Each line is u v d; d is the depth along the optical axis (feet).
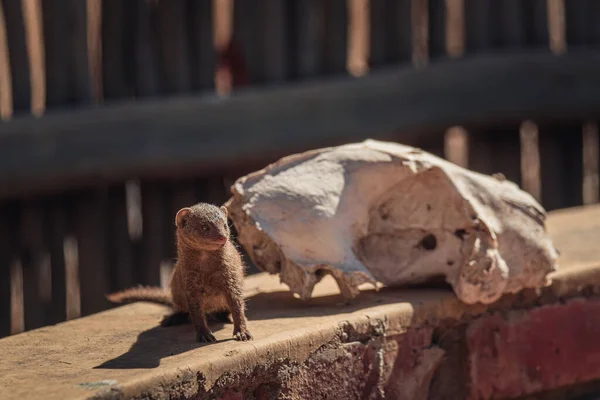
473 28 33.14
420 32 34.47
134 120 28.19
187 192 30.55
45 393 11.90
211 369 13.09
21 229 29.01
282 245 16.16
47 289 29.58
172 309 17.02
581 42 34.76
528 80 32.63
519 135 34.35
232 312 14.57
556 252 17.65
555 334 18.45
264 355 13.83
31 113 28.14
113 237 29.78
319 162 16.92
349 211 16.66
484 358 17.57
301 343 14.40
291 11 31.27
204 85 30.37
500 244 16.96
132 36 29.45
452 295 17.07
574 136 35.06
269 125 29.58
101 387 12.00
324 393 14.89
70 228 29.55
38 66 38.58
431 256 17.13
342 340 15.19
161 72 29.86
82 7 28.50
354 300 16.79
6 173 27.14
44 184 27.66
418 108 31.24
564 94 33.06
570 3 34.65
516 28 33.30
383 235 17.43
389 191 17.01
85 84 28.76
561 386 18.74
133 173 28.40
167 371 12.61
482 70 31.99
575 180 35.24
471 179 17.01
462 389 17.56
